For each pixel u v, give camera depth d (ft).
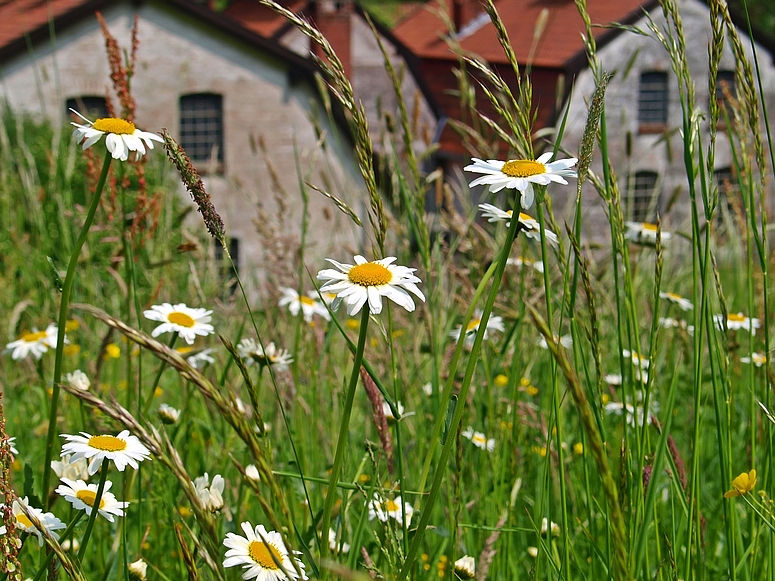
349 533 7.48
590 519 6.45
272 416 9.58
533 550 7.73
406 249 10.95
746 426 9.96
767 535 6.73
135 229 9.15
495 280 4.54
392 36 62.44
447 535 6.26
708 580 7.61
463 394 4.42
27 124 40.09
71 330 13.64
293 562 3.96
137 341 3.45
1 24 58.23
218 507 5.57
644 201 50.37
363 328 4.66
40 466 9.82
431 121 61.46
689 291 14.06
